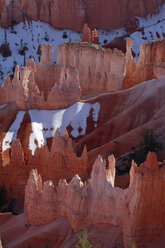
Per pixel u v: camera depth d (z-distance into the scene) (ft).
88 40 440.86
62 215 132.98
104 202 118.73
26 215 146.51
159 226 106.52
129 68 337.11
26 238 130.72
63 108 272.31
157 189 105.29
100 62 326.03
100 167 124.06
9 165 200.85
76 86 274.16
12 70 481.46
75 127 261.03
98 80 326.03
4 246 131.75
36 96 272.51
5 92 287.07
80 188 127.24
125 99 270.67
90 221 122.62
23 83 270.05
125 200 112.06
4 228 143.74
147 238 106.01
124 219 109.70
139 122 248.32
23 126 256.11
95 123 263.49
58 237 127.13
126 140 213.25
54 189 136.05
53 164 195.52
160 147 186.50
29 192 140.05
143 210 105.40
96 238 116.06
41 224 136.67
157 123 216.54
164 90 258.78
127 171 175.11
